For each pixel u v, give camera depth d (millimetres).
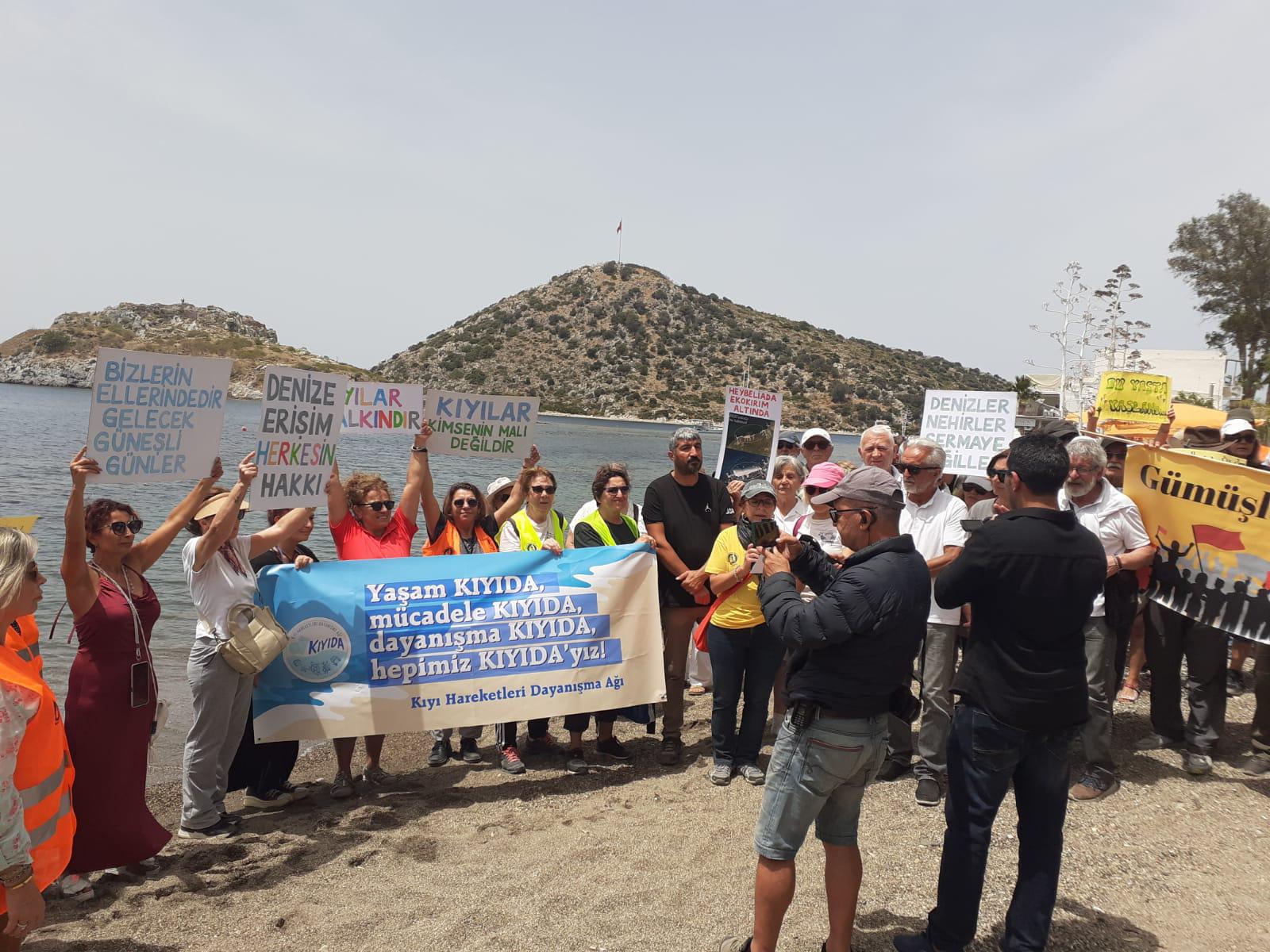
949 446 8211
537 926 3943
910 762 5816
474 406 6945
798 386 196875
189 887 4391
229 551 5164
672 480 6387
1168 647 5973
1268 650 5625
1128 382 8047
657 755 6500
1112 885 4273
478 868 4555
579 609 6008
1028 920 3385
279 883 4430
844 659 3260
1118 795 5316
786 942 3768
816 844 4809
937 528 5551
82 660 4168
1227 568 5441
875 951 3678
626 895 4215
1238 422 7547
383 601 5691
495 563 5941
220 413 4867
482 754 6758
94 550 4363
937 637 5305
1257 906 4066
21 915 2992
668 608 6316
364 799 5738
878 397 193000
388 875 4496
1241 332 53062
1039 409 36281
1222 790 5367
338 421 5711
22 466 29391
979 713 3412
